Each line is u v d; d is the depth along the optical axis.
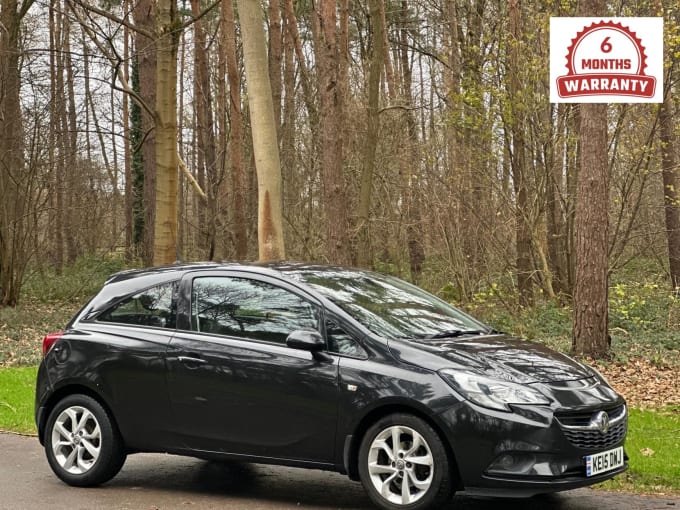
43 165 23.48
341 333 6.16
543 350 6.45
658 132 18.70
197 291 6.84
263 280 6.62
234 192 24.72
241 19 11.73
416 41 31.38
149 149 26.31
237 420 6.39
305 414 6.12
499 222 18.77
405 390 5.75
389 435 5.87
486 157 18.25
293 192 23.48
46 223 25.61
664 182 21.52
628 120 17.66
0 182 22.84
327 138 17.33
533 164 18.48
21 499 6.61
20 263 23.38
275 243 11.73
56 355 7.19
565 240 19.59
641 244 21.42
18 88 23.97
